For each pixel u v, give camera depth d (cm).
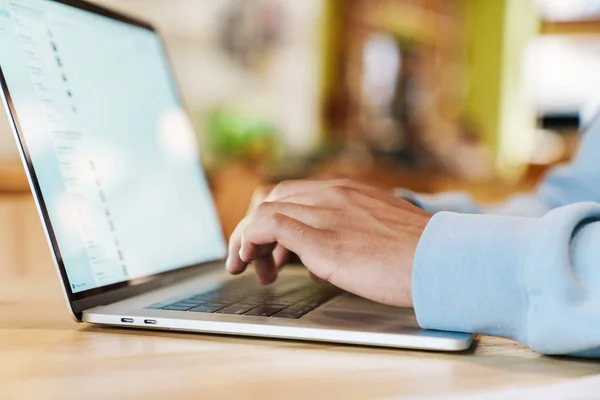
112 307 59
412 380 40
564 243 45
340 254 55
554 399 37
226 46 479
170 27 470
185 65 477
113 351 47
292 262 98
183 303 62
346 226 58
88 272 60
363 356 46
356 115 503
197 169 97
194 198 92
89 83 71
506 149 514
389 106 508
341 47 495
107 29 80
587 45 484
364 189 71
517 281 47
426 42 512
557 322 44
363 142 504
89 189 65
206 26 476
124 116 78
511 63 509
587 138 107
